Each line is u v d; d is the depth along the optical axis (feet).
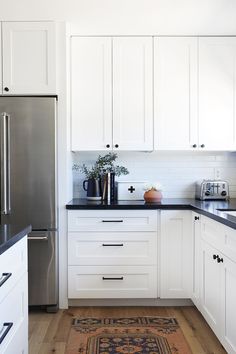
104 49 9.76
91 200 10.09
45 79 8.90
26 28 8.86
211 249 7.23
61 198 8.99
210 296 7.32
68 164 9.35
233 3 7.93
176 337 7.48
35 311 8.95
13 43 8.87
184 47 9.83
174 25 9.16
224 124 9.89
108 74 9.77
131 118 9.82
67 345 7.15
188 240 8.99
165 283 9.02
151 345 7.14
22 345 5.30
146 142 9.85
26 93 8.89
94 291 9.04
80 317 8.55
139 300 9.31
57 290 8.94
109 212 8.99
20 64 8.87
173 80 9.83
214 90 9.86
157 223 9.03
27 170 8.72
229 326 6.07
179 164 10.98
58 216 8.97
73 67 9.73
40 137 8.73
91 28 9.32
